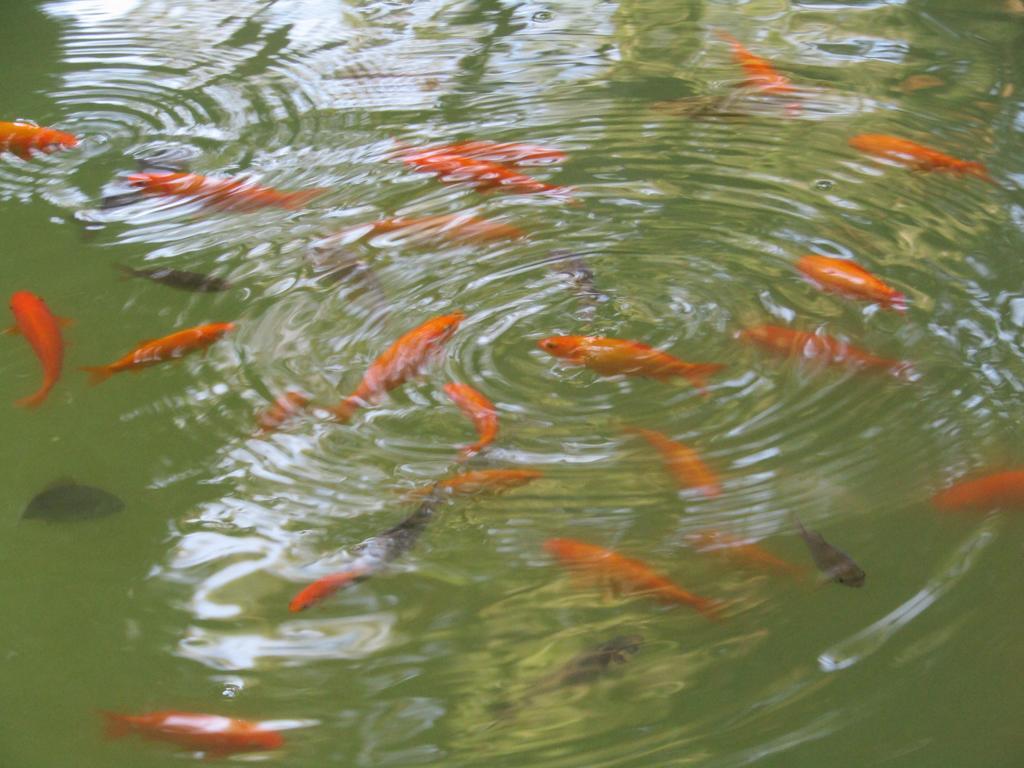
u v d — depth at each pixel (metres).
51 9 3.55
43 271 2.76
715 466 2.47
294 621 2.34
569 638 2.32
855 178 2.91
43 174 2.98
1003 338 2.60
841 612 2.33
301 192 2.90
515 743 2.25
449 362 2.61
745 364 2.60
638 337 2.64
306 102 3.16
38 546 2.42
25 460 2.50
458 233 2.81
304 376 2.59
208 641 2.33
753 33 3.37
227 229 2.83
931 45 3.28
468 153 2.96
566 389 2.57
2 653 2.33
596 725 2.26
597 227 2.83
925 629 2.31
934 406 2.53
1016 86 3.12
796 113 3.08
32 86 3.25
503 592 2.36
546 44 3.34
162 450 2.51
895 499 2.43
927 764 2.22
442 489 2.46
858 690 2.27
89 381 2.60
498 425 2.53
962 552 2.38
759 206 2.86
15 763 2.25
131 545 2.41
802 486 2.45
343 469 2.48
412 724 2.27
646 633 2.33
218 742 2.26
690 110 3.10
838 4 3.46
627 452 2.49
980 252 2.74
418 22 3.45
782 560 2.38
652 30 3.39
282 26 3.45
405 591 2.37
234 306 2.69
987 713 2.25
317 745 2.25
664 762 2.23
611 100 3.14
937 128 3.02
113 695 2.29
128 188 2.93
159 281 2.73
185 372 2.60
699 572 2.37
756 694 2.28
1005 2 3.41
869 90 3.14
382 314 2.68
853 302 2.67
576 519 2.43
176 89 3.22
